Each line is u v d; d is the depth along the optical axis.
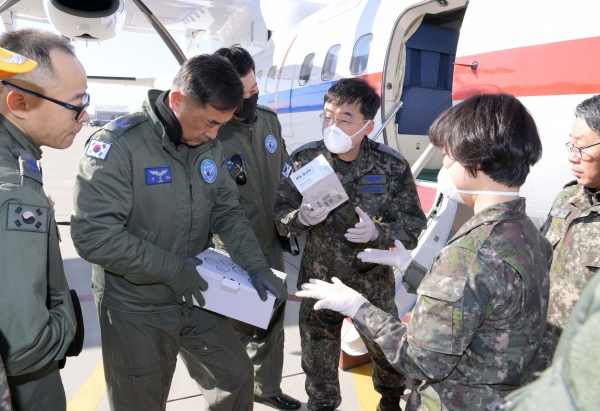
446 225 2.87
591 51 2.34
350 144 1.72
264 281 1.50
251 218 2.15
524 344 0.95
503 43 2.84
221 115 1.31
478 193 1.01
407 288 1.40
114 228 1.32
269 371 2.21
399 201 1.93
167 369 1.60
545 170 2.62
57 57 1.10
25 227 0.97
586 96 2.37
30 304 0.97
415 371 1.01
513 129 0.92
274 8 7.38
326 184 1.60
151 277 1.36
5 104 1.09
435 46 4.64
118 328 1.48
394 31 4.16
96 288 1.53
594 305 0.38
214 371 1.65
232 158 2.02
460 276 0.91
